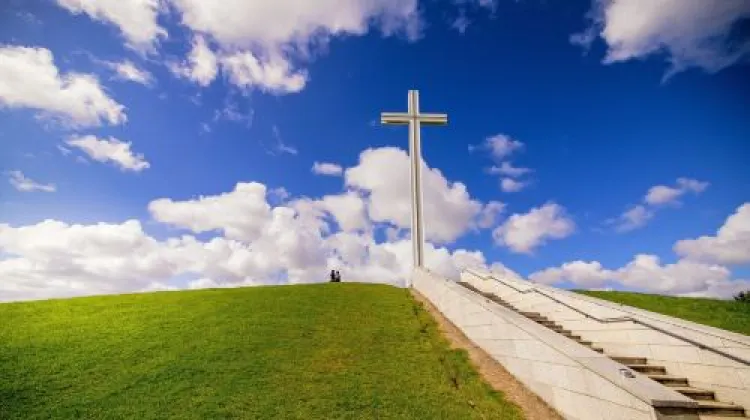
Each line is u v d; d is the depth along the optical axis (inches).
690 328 474.6
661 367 493.0
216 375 549.3
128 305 897.5
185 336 688.4
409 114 1182.9
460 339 666.8
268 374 550.6
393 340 665.6
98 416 460.8
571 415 417.7
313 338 675.4
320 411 461.4
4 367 581.3
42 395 507.8
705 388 450.6
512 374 529.3
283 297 944.9
